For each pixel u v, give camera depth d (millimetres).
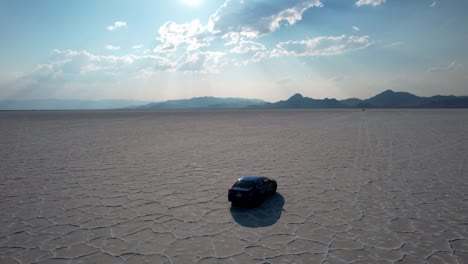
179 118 117000
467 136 45406
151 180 20469
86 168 24359
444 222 13109
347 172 22500
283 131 56938
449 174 21641
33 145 38125
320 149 33875
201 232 12180
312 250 10602
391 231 12195
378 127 64188
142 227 12734
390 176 21203
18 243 11398
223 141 41844
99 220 13531
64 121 96250
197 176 21516
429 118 101875
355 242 11211
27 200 16375
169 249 10766
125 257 10234
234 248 10797
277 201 15969
